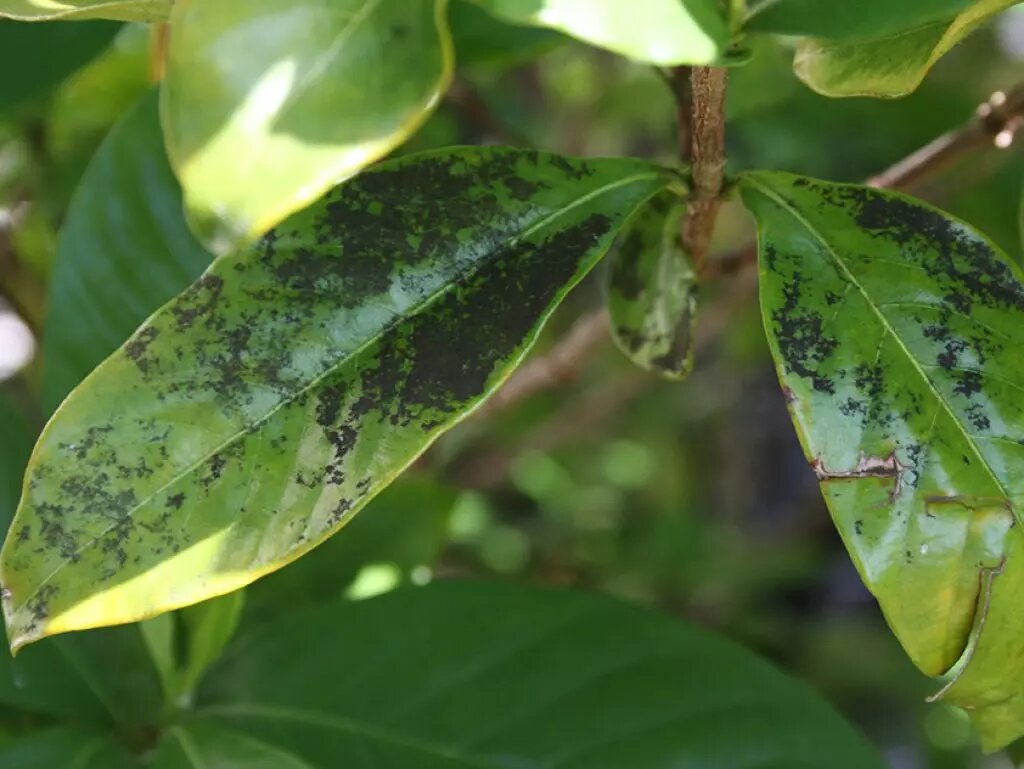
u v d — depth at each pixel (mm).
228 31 298
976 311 344
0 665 402
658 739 406
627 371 799
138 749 404
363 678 409
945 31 329
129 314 419
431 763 402
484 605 416
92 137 626
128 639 415
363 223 345
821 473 337
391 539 458
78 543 333
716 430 1124
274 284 342
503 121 711
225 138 297
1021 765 504
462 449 796
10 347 779
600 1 297
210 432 337
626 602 417
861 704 885
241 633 444
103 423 336
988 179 531
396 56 299
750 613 882
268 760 387
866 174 602
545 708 408
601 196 351
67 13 326
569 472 1017
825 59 346
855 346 342
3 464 414
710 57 299
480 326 342
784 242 348
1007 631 338
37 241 651
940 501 337
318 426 338
